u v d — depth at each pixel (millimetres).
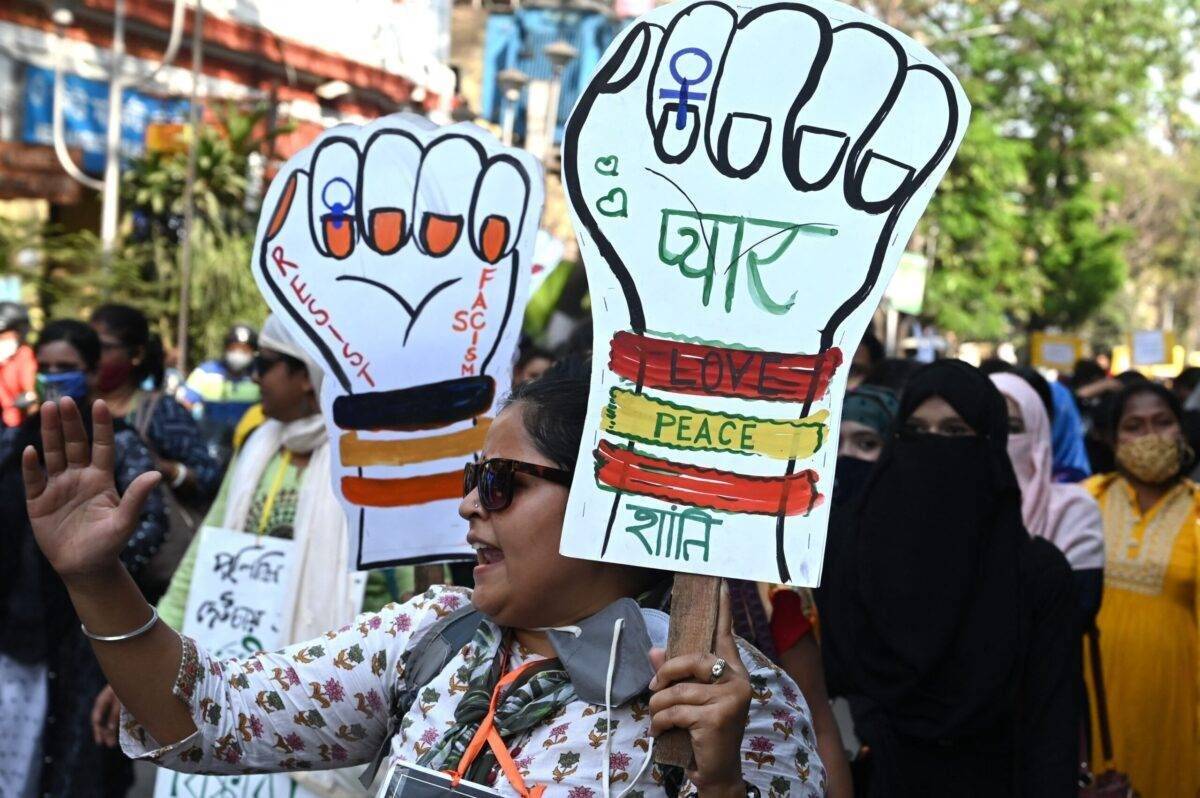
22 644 4336
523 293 3191
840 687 3703
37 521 1929
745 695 1742
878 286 1920
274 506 4219
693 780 1726
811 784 1952
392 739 2043
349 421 3125
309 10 16312
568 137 1967
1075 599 3467
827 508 1879
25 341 5754
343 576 4066
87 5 12914
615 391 1930
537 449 1962
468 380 3180
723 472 1900
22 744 4348
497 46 22266
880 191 1931
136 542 4520
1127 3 25422
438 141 3162
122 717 2035
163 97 13977
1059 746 3318
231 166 12664
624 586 1999
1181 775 4828
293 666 2107
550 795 1843
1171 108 29406
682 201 1953
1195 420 6160
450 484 3166
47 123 12742
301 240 3105
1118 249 28266
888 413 4590
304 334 3098
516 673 1950
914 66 1936
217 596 4156
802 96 1946
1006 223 23812
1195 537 4895
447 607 2129
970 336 26047
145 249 12148
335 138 3123
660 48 1963
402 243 3150
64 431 1929
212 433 9023
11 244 11281
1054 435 6289
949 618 3418
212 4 14617
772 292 1934
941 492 3521
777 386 1915
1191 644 4875
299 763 2111
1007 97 25938
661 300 1943
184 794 4148
